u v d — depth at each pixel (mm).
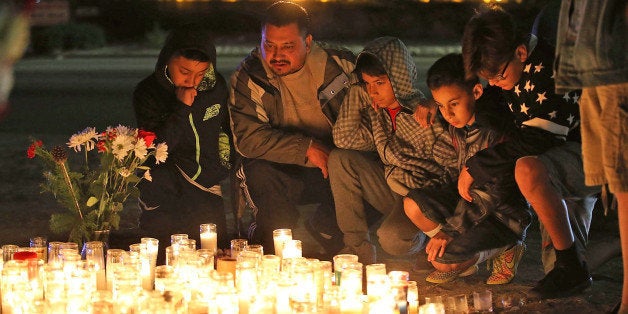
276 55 6418
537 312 5305
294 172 6695
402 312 4711
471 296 5656
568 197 5574
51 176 6184
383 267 5168
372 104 6266
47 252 6227
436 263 5918
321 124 6715
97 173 6340
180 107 6547
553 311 5324
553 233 5492
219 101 6738
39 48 29531
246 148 6586
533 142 5418
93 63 25906
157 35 32000
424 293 5785
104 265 6047
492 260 6293
